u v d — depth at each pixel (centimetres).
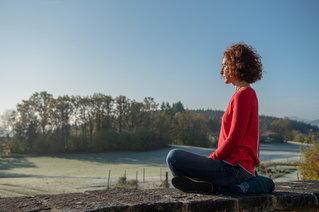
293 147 12606
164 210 264
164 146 10269
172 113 16975
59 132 9144
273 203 305
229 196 299
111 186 3219
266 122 19888
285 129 17450
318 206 329
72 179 4103
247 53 330
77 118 9338
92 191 332
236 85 339
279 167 4916
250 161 319
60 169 6047
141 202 265
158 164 7012
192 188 318
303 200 321
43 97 9169
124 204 256
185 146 10712
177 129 11500
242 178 315
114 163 7162
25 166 6600
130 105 10006
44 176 4738
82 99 9375
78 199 281
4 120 9075
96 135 9288
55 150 8888
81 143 9081
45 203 265
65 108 9156
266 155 9031
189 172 318
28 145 9081
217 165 312
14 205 259
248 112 304
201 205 275
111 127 9738
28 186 3095
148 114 10288
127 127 10044
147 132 9738
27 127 9075
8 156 8375
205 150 9819
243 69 326
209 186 312
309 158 1466
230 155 315
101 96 9594
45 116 9169
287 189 365
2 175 4916
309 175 1459
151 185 3181
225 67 342
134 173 5247
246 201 291
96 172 5466
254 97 317
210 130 13175
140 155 8638
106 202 265
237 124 301
